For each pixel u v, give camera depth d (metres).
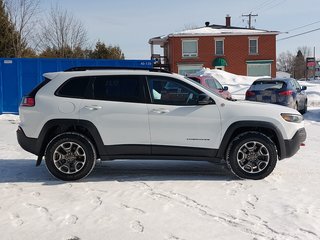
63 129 6.86
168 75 6.75
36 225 4.72
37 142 6.65
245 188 6.18
